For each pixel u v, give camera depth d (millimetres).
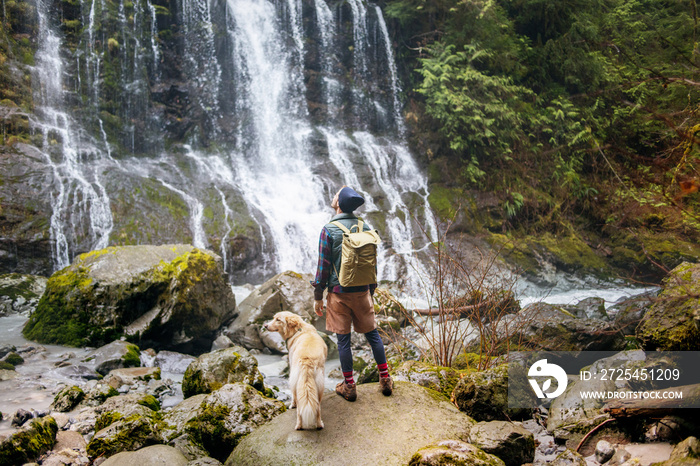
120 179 14148
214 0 19062
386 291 7480
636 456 3438
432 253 14852
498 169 18641
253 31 19500
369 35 21359
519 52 20312
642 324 4488
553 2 20750
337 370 7152
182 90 18047
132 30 17266
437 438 3613
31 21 15188
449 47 19078
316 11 20656
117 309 7645
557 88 20391
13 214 11664
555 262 15781
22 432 3928
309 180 17031
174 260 8445
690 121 4309
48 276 11562
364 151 18609
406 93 21406
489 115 18812
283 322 3990
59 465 3855
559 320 6359
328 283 4039
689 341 4035
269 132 18453
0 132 13352
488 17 19500
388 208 16531
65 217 12305
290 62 19953
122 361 6703
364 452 3424
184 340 8117
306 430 3670
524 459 3559
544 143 19844
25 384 5875
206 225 13859
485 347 5727
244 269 13766
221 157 17531
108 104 16094
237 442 4074
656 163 4152
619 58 17891
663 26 17125
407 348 7137
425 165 19062
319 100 20094
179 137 17578
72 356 7031
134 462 3727
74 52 15828
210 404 4344
